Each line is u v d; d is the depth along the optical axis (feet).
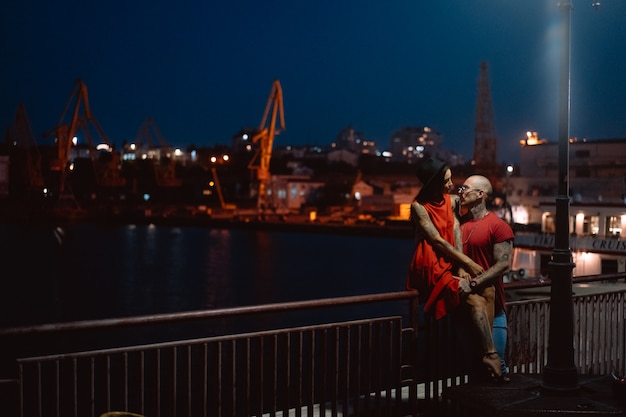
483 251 16.85
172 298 188.55
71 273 230.48
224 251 302.66
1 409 58.18
